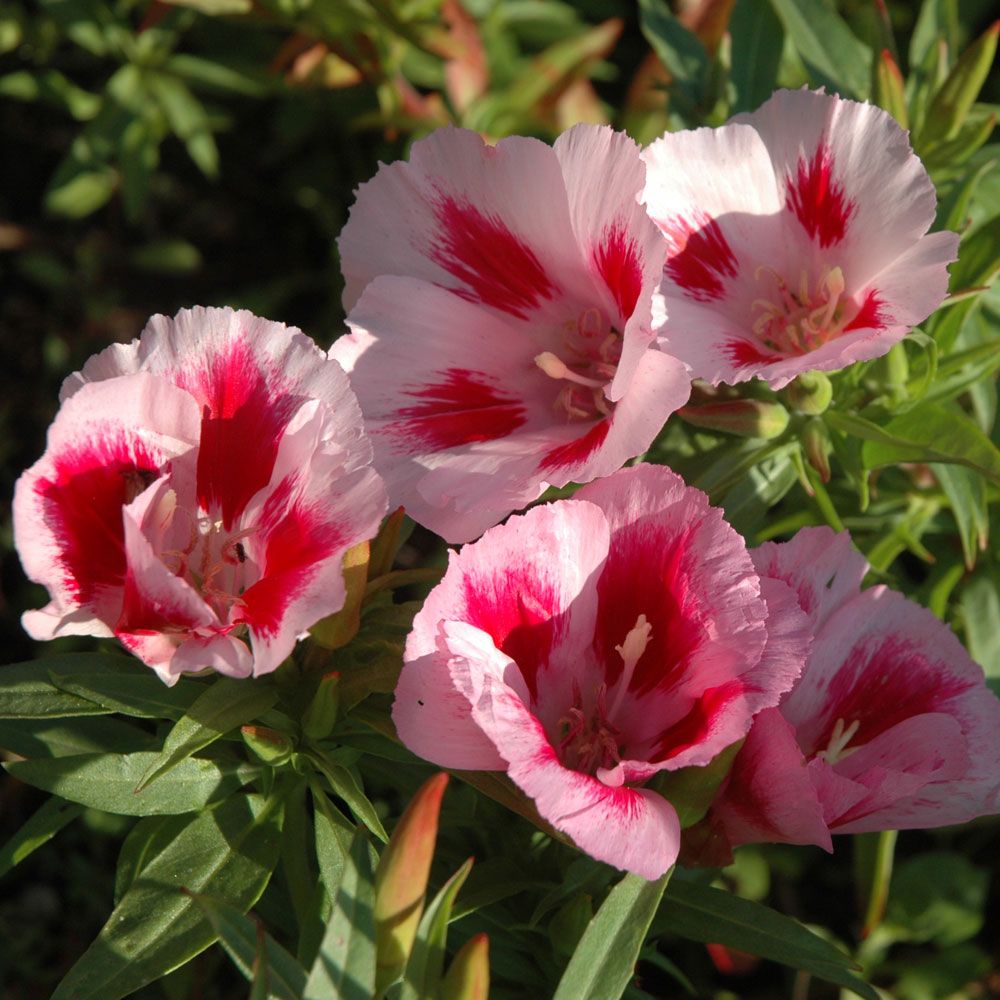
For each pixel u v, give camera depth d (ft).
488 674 1.25
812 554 1.36
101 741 1.44
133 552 1.20
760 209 1.42
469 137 1.38
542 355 1.38
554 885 1.40
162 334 1.29
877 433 1.49
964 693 1.36
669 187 1.40
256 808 1.37
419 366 1.40
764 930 1.36
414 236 1.41
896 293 1.38
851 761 1.35
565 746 1.33
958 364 1.56
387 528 1.35
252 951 1.24
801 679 1.36
